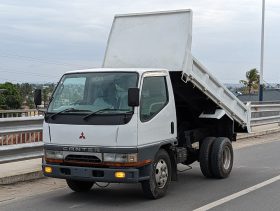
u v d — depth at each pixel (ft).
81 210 24.08
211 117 33.60
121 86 25.27
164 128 26.63
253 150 50.52
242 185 30.60
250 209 24.07
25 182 31.30
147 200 26.20
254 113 66.59
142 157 24.47
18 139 33.68
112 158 24.03
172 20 30.48
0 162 29.78
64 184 31.04
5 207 24.71
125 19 31.99
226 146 33.35
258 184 30.89
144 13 31.42
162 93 26.99
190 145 32.58
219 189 29.32
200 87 31.22
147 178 24.98
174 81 30.68
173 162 27.89
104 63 31.71
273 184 30.89
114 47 31.68
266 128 71.92
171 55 29.68
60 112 25.38
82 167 24.71
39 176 32.48
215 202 25.64
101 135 24.14
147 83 25.75
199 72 31.12
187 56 29.45
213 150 32.60
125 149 23.86
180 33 29.96
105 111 24.47
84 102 25.61
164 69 27.76
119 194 28.02
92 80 26.02
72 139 24.88
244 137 62.59
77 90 26.14
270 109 71.46
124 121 23.93
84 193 28.37
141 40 30.99
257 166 39.04
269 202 25.63
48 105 26.37
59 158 25.41
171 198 26.68
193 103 33.32
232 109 35.55
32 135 34.40
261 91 89.61
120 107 24.54
